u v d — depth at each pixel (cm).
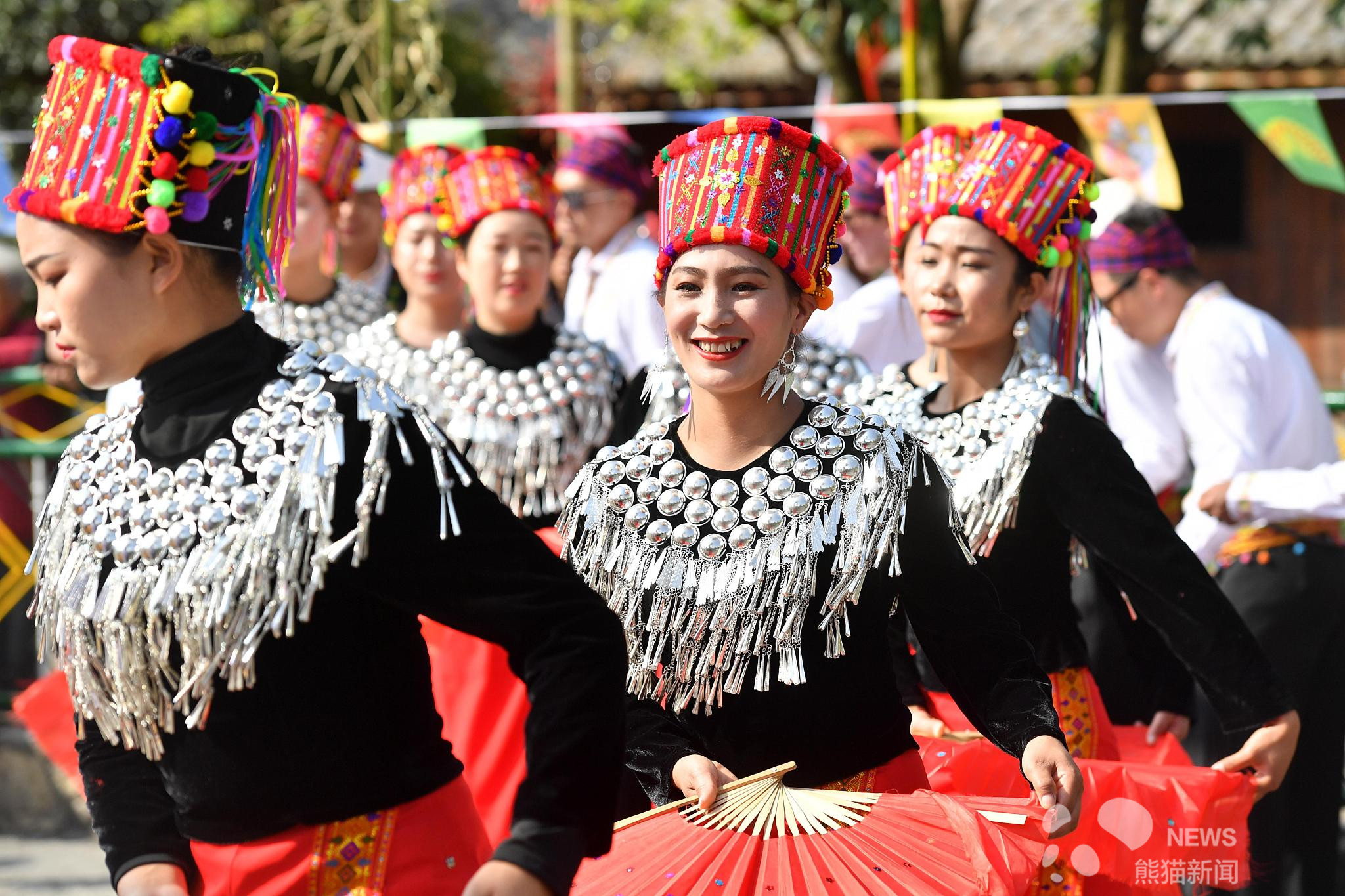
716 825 274
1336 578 502
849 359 451
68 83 232
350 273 713
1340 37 1350
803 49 1466
